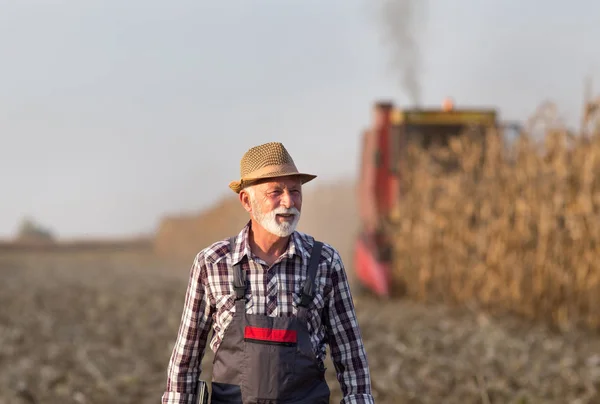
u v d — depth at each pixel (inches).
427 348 716.7
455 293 1068.5
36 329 908.6
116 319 978.7
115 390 609.3
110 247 4389.8
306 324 254.1
